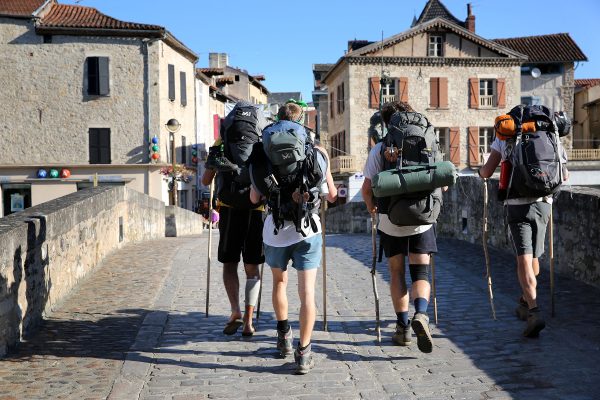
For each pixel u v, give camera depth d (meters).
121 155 37.28
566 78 49.16
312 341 5.36
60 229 7.12
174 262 10.05
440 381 4.25
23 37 36.66
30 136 36.94
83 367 4.70
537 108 5.32
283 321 4.92
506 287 7.35
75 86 36.94
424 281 4.88
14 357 4.96
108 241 10.96
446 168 4.58
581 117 53.88
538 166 5.08
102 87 37.00
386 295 7.15
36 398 4.03
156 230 18.58
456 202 13.10
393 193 4.63
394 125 4.87
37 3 37.94
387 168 4.88
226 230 5.62
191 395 4.11
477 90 43.91
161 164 37.12
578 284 7.20
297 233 4.66
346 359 4.85
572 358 4.59
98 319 6.22
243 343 5.36
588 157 46.72
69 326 5.95
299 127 4.74
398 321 5.15
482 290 7.21
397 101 5.18
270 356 4.98
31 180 36.88
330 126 50.03
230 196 5.52
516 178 5.17
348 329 5.75
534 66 49.16
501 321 5.79
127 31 36.66
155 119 37.34
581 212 7.34
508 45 50.91
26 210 7.25
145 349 5.17
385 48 43.59
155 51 37.28
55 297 6.77
